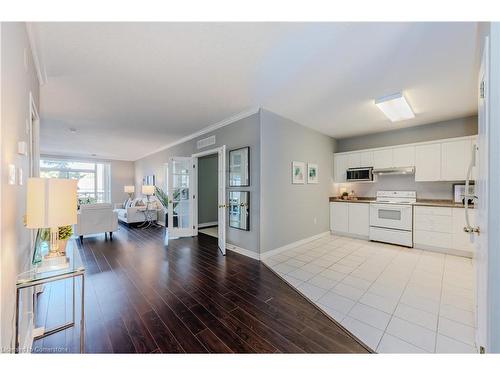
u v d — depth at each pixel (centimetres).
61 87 267
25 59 157
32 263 156
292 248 403
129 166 929
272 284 259
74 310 183
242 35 177
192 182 519
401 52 199
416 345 159
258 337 167
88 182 863
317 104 326
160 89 276
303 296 230
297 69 229
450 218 362
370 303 216
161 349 153
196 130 476
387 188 477
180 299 224
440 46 189
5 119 104
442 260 334
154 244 441
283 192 388
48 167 795
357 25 165
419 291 239
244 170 374
